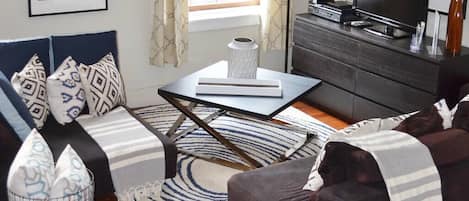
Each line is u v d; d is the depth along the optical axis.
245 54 4.12
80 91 3.80
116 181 3.39
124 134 3.61
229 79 4.11
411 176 2.36
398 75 4.50
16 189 2.81
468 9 4.48
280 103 3.88
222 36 5.48
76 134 3.60
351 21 5.12
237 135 4.63
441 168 2.44
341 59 4.97
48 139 3.51
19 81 3.61
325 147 2.51
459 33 4.30
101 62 3.98
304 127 4.86
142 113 5.08
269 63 5.81
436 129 2.73
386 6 4.78
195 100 3.92
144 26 5.07
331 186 2.45
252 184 2.91
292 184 2.89
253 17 5.57
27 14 4.56
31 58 3.79
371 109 4.79
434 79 4.24
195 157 4.21
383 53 4.58
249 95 3.99
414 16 4.53
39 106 3.66
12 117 3.18
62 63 3.85
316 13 5.32
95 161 3.31
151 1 4.99
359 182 2.39
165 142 3.55
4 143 3.12
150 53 5.12
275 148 4.43
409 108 4.48
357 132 2.70
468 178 2.48
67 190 2.87
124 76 5.12
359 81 4.84
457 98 4.35
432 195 2.40
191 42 5.32
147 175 3.50
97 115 3.85
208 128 4.05
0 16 4.47
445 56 4.26
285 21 5.57
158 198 3.68
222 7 5.49
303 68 5.41
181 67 5.36
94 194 3.34
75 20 4.77
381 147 2.39
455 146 2.48
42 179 2.83
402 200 2.33
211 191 3.80
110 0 4.86
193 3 5.36
